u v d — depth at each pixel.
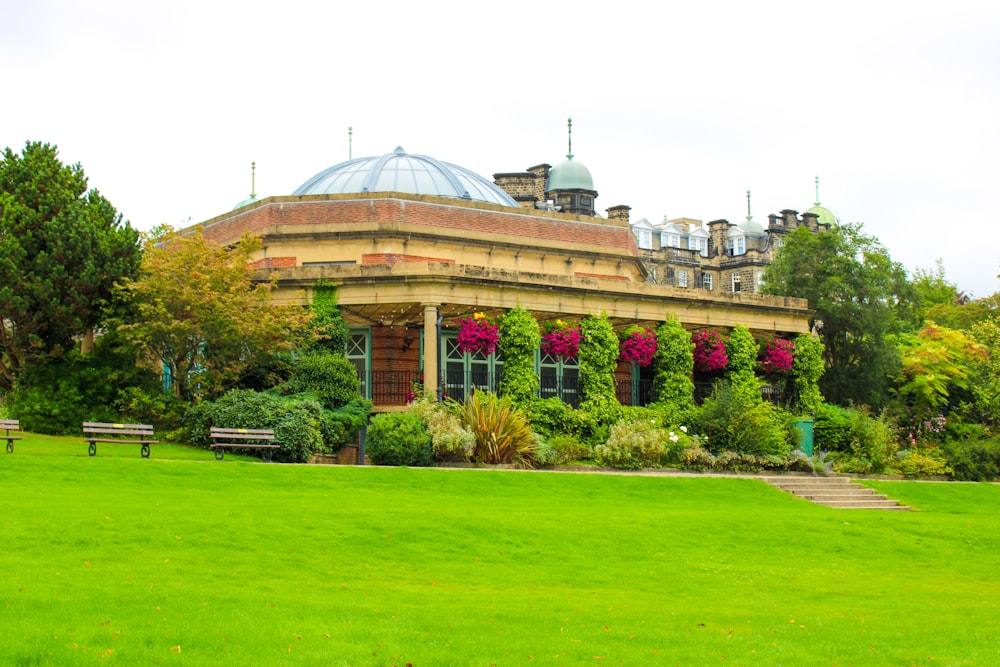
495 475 28.41
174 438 30.83
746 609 17.25
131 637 12.62
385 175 44.72
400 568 18.23
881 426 39.44
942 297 71.31
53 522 18.11
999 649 14.78
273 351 33.16
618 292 37.91
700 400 41.12
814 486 33.09
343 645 12.95
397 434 30.16
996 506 34.66
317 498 23.28
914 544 25.17
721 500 29.50
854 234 49.22
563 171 89.06
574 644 13.78
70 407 31.83
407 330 38.09
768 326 41.94
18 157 33.59
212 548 17.75
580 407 36.56
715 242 106.00
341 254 38.50
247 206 40.50
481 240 40.12
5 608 13.36
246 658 12.24
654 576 19.55
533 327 35.50
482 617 14.98
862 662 13.79
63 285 32.47
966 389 46.72
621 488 29.06
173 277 32.56
